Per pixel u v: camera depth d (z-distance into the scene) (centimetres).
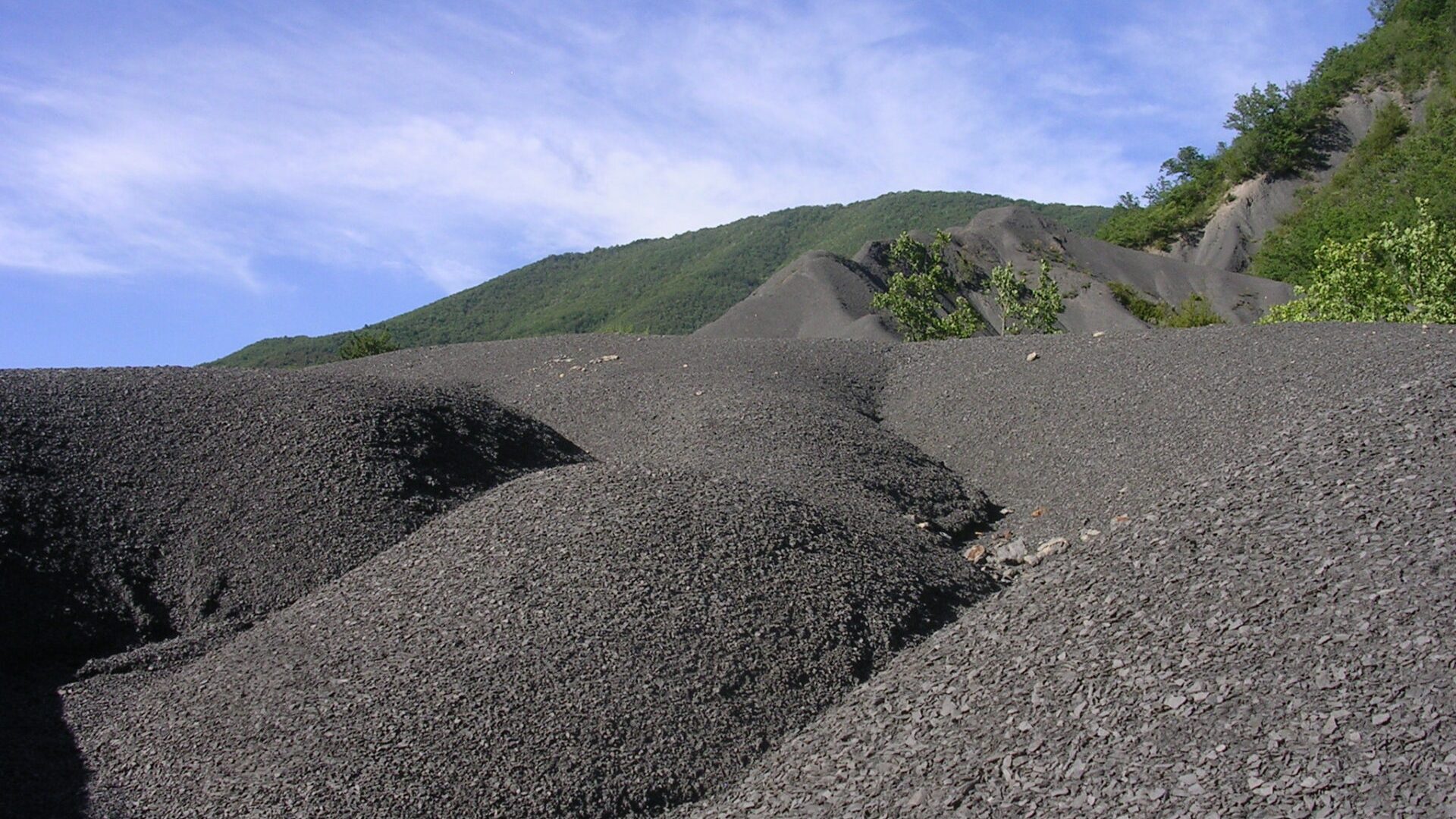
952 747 629
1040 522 1170
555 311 11600
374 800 644
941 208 12962
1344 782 486
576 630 788
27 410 1071
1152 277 5378
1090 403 1401
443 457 1180
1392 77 7594
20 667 836
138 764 708
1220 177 8019
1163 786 524
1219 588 678
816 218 13738
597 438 1451
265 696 755
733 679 770
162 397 1173
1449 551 626
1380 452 786
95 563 927
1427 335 1274
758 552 909
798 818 618
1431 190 5162
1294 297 4956
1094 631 689
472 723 702
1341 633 587
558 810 652
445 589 852
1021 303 3638
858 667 816
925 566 993
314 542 987
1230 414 1212
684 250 13250
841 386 1655
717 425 1370
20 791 685
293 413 1171
